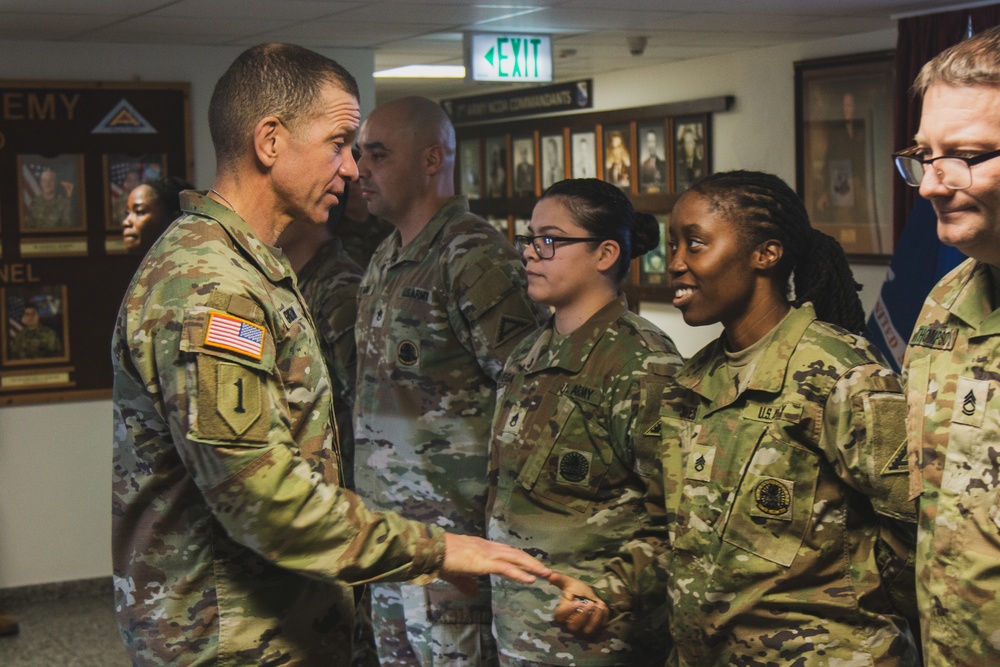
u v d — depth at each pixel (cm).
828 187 621
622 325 226
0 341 501
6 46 495
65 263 509
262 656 173
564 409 223
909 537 173
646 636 218
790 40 624
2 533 506
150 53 521
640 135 777
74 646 446
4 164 496
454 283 270
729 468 181
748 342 187
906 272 450
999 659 143
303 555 161
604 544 219
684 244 188
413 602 278
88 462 519
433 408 276
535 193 891
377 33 528
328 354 316
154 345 160
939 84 138
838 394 173
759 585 177
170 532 172
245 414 156
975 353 149
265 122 175
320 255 323
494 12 481
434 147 284
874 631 174
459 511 275
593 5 471
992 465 144
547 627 221
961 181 135
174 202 434
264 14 447
